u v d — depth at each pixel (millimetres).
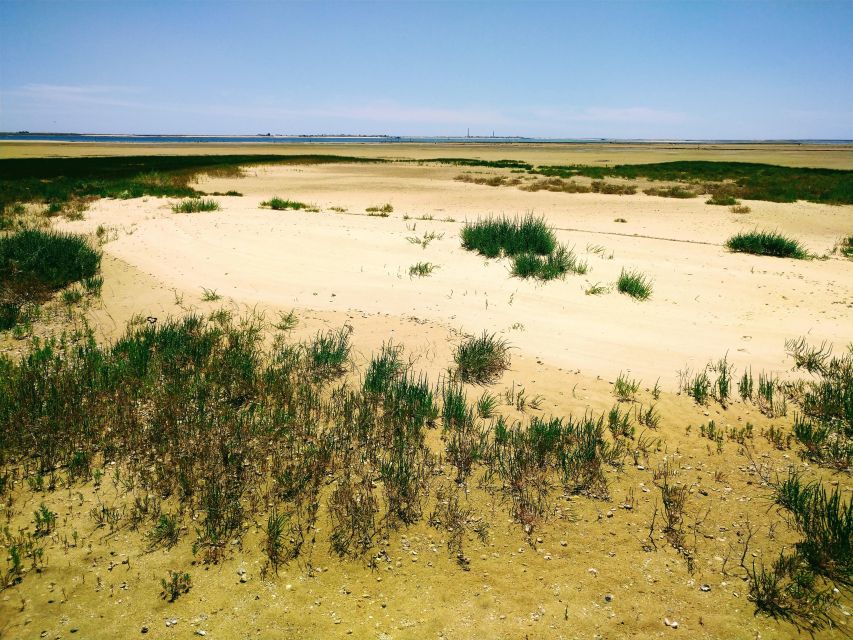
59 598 3039
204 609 3020
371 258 10727
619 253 12031
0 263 8297
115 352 6152
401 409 5051
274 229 12883
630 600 3172
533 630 2955
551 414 5254
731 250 12805
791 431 5066
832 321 7910
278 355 6168
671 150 103875
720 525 3818
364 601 3121
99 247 10578
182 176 28219
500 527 3770
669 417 5281
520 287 9125
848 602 3188
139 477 4094
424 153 78875
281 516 3748
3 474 4051
